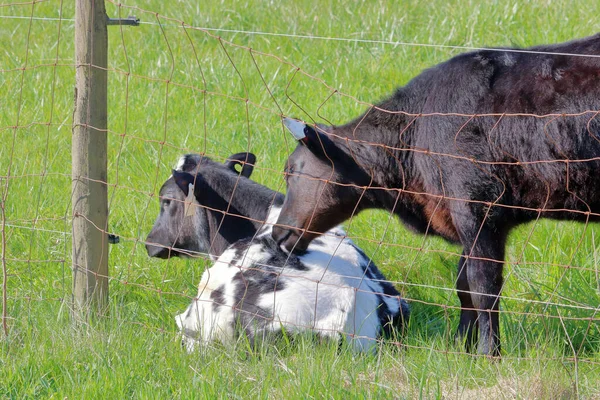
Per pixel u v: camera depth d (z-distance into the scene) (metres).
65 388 8.20
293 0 21.92
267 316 9.27
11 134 16.42
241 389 8.16
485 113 9.34
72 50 20.22
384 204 10.53
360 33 19.91
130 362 8.55
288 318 9.17
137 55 19.44
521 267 11.49
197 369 8.61
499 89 9.34
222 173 11.16
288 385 8.05
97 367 8.53
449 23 19.66
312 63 18.84
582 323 9.82
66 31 21.27
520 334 9.67
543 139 9.09
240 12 21.39
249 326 9.33
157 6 21.84
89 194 9.64
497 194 9.36
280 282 9.46
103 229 9.81
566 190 9.22
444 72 9.75
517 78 9.32
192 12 21.22
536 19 19.56
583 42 9.32
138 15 21.41
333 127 10.52
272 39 20.05
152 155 15.37
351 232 12.61
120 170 14.98
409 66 18.17
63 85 18.41
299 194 10.45
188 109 17.16
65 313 9.80
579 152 9.02
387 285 10.34
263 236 10.50
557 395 7.91
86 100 9.45
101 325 9.45
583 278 10.88
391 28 19.73
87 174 9.60
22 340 9.36
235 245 10.32
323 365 8.34
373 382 8.09
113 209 13.54
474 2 20.47
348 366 8.47
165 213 11.55
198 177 10.81
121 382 8.17
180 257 11.65
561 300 10.31
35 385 8.27
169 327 10.20
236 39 20.23
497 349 9.27
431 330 10.23
